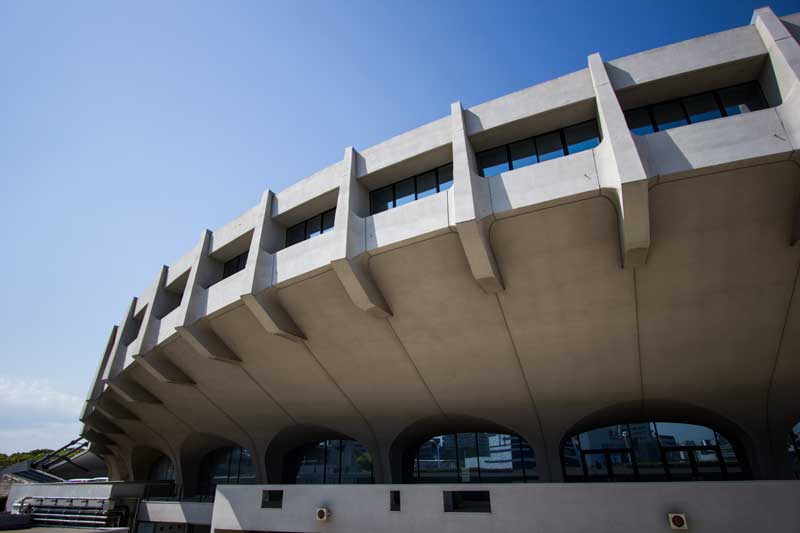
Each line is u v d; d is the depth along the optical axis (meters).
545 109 13.08
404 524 14.18
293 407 20.92
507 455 18.61
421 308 14.70
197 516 21.30
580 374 15.20
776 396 14.33
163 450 32.66
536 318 14.05
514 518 12.84
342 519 15.15
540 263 12.78
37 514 25.66
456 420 18.69
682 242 11.61
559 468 16.75
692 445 16.50
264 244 16.38
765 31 11.36
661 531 11.37
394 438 19.59
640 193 10.02
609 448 17.36
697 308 12.85
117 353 26.55
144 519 23.16
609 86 11.77
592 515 12.09
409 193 15.29
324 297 15.32
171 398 24.97
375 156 15.39
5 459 80.38
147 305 25.06
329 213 16.95
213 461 28.53
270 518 16.42
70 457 49.03
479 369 16.05
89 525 23.95
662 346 13.91
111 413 30.22
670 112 12.73
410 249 13.21
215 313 17.08
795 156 9.91
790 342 13.02
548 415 16.78
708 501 11.18
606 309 13.34
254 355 18.70
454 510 14.27
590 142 13.05
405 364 16.81
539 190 11.54
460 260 13.16
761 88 11.85
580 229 11.90
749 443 15.08
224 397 22.28
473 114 14.12
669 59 12.33
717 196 10.77
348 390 18.81
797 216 10.72
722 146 10.30
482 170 14.29
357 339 16.42
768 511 10.70
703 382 14.58
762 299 12.34
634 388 15.30
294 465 23.98
